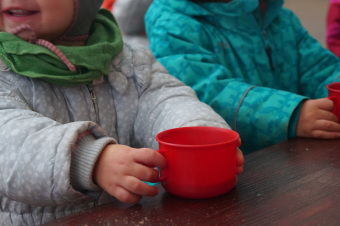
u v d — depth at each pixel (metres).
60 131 0.69
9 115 0.74
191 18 1.27
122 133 0.95
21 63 0.85
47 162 0.68
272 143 1.01
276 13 1.36
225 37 1.29
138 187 0.66
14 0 0.85
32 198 0.70
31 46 0.87
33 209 0.84
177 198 0.67
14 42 0.85
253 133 1.04
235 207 0.64
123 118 0.95
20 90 0.85
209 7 1.28
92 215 0.64
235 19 1.29
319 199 0.65
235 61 1.27
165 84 0.98
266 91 1.06
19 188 0.69
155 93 0.95
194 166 0.66
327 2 5.51
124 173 0.67
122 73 0.96
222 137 0.71
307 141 0.88
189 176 0.66
